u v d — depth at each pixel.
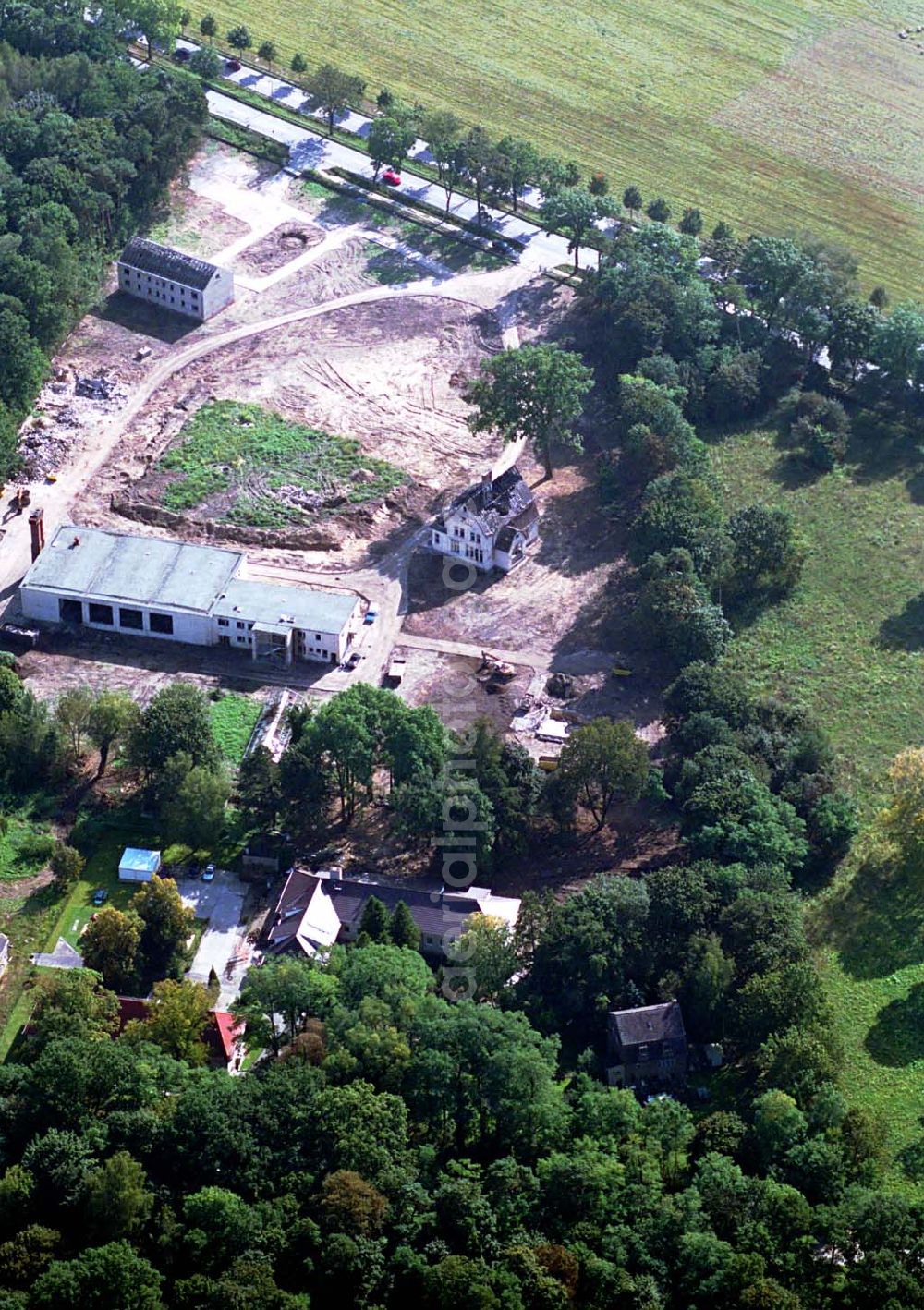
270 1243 192.12
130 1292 185.50
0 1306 184.62
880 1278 192.12
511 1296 187.38
